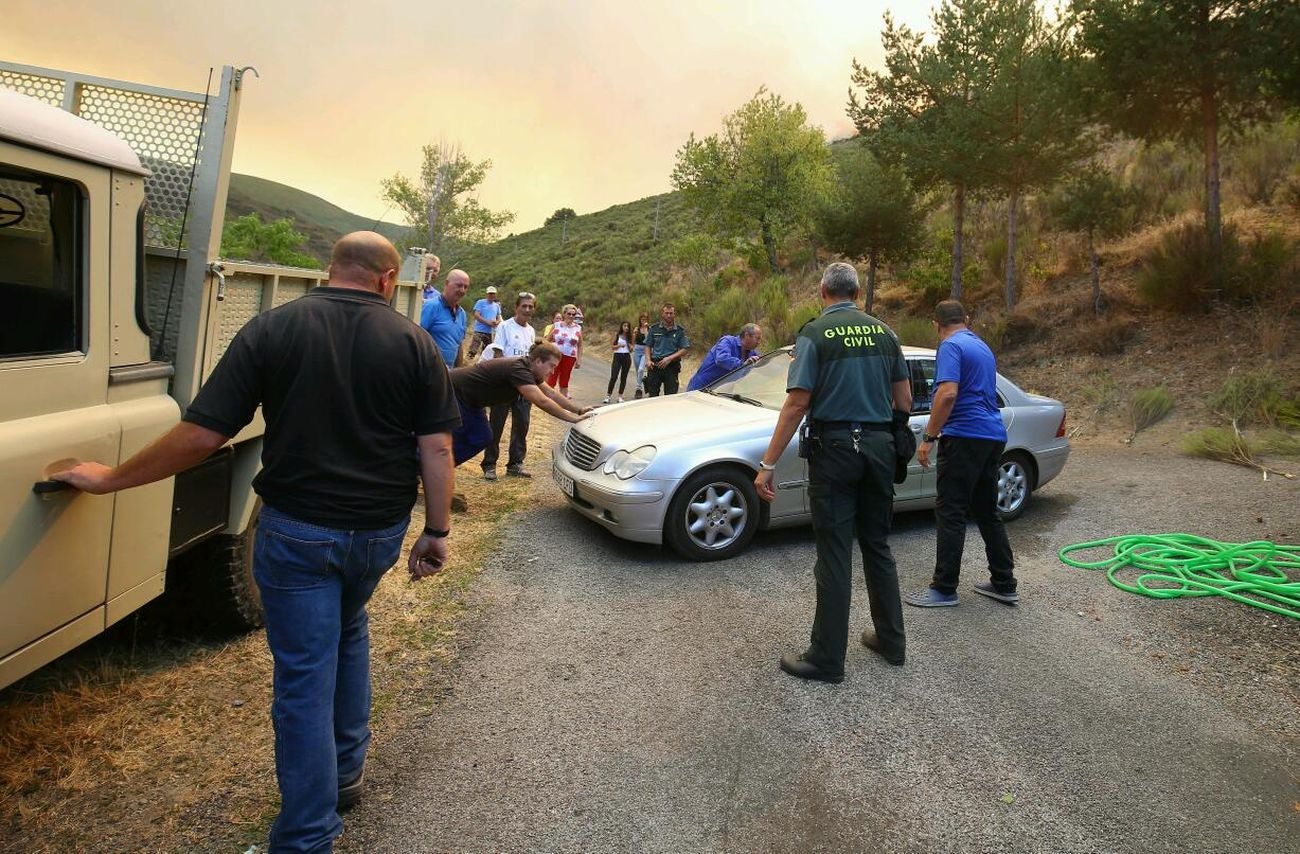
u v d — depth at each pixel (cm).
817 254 2630
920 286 1585
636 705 328
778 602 445
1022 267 1404
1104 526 600
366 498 211
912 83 1343
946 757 294
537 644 386
